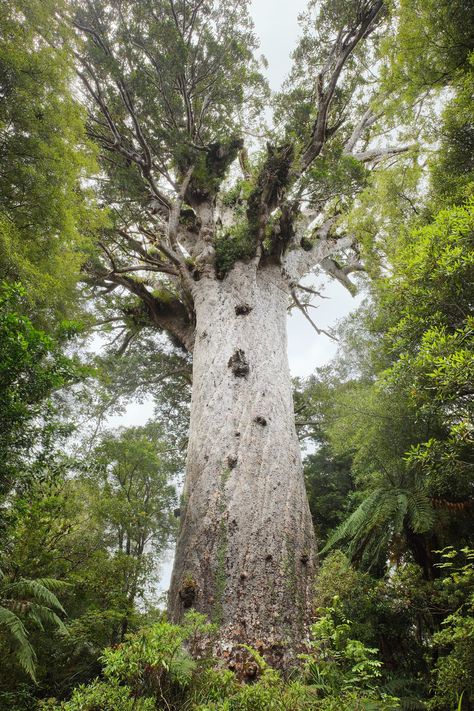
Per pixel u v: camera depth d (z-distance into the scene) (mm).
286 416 7930
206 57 11008
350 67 12703
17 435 4430
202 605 5625
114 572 9211
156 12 10414
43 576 7887
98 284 11820
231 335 8734
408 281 4977
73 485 10086
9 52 5434
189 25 11117
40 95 5828
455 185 6273
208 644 5242
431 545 6672
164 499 13805
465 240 4184
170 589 6230
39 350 4559
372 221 9258
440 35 6160
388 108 7727
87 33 10133
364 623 5500
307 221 12422
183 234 12375
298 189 9812
